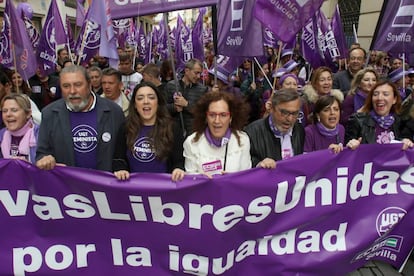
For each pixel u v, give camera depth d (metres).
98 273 2.68
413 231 2.93
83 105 2.83
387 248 2.99
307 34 6.23
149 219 2.59
